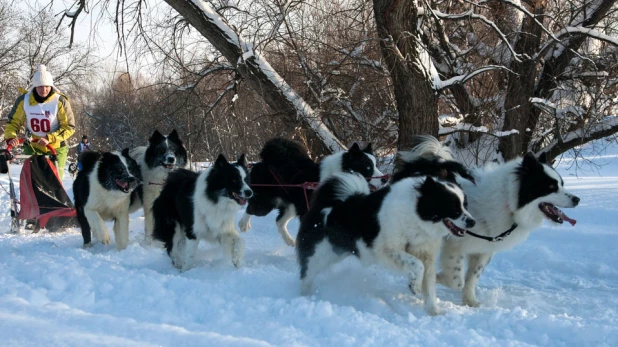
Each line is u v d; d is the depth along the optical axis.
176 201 7.10
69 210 9.25
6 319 4.19
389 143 13.89
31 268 5.82
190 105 14.62
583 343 4.36
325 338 4.14
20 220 9.36
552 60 13.38
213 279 6.20
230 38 11.57
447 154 6.89
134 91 14.78
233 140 16.09
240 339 3.92
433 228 5.19
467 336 4.30
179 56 13.38
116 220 8.02
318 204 5.83
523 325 4.72
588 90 12.80
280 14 11.76
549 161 13.86
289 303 4.94
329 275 6.21
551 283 6.68
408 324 4.79
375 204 5.46
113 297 5.12
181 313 4.77
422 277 5.13
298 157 8.52
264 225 10.69
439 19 11.74
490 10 13.30
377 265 5.89
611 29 13.20
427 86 10.91
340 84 13.80
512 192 5.49
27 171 8.96
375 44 12.71
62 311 4.45
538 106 13.23
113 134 25.77
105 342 3.78
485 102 13.34
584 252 7.78
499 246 5.65
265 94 11.90
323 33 13.50
